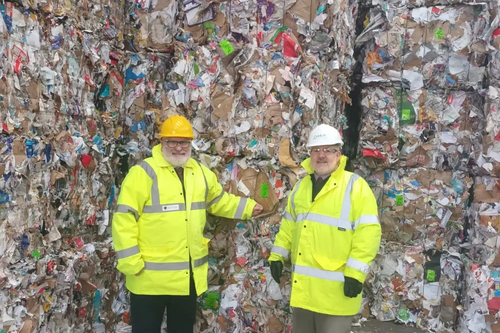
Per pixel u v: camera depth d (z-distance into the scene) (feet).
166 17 10.07
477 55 10.54
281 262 8.30
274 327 9.34
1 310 6.50
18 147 6.81
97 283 9.21
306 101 9.30
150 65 10.28
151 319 7.97
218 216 9.61
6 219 6.63
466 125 10.81
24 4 6.88
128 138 10.36
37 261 7.26
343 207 7.45
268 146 9.34
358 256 7.14
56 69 7.64
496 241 9.83
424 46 10.93
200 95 9.51
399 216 11.23
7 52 6.58
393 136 11.14
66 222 8.21
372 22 11.26
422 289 10.89
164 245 7.84
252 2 9.30
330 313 7.33
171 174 8.05
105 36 9.41
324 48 9.61
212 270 9.57
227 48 9.36
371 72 11.37
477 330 9.87
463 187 10.85
